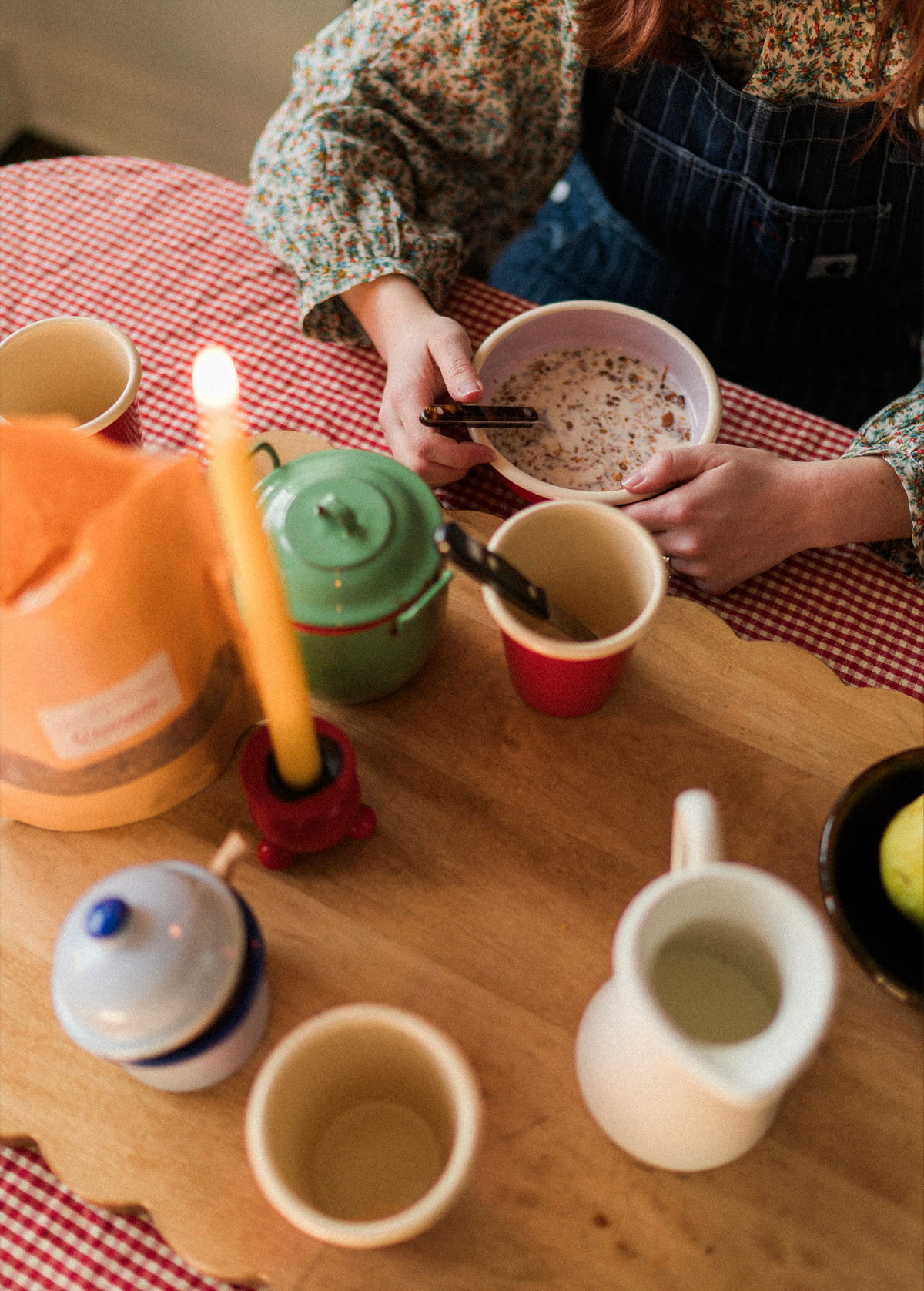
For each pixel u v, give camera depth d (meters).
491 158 1.05
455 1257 0.50
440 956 0.58
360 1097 0.52
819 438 0.86
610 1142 0.53
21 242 0.94
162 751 0.56
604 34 0.90
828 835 0.53
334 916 0.59
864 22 0.91
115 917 0.43
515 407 0.79
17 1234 0.55
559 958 0.58
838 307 1.14
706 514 0.75
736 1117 0.42
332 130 0.95
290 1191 0.39
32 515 0.49
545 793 0.63
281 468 0.61
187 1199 0.52
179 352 0.89
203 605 0.54
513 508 0.81
